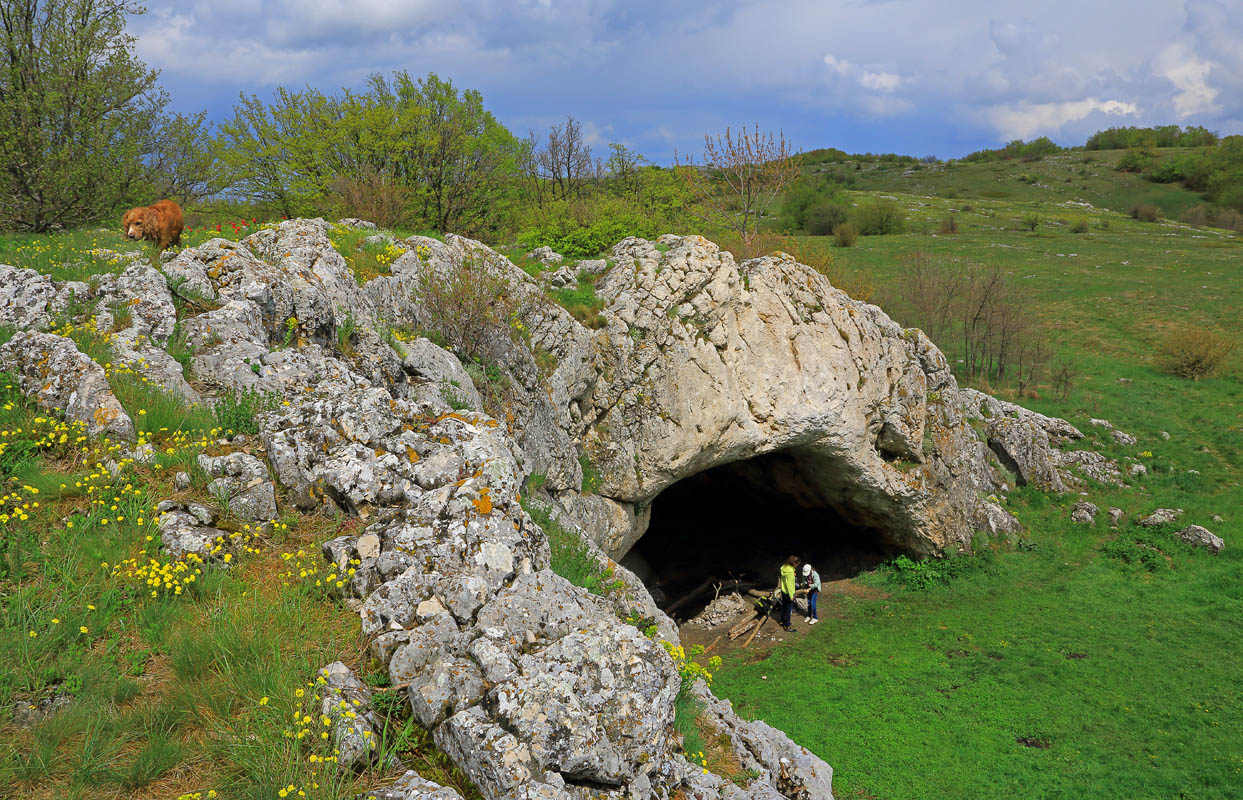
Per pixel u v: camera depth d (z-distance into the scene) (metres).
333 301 10.34
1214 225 87.56
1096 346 39.12
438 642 5.11
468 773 4.36
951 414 23.83
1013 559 22.84
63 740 4.27
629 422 17.42
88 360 7.00
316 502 6.59
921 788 12.83
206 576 5.55
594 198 33.72
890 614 20.56
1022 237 65.62
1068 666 17.09
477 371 12.94
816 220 75.12
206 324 8.25
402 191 25.78
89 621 5.02
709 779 5.54
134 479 6.22
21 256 9.82
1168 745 14.01
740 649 19.02
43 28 17.05
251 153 27.77
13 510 5.75
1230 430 30.20
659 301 17.81
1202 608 19.56
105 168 17.23
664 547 25.64
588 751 4.38
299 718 4.44
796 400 19.33
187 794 4.04
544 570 5.89
